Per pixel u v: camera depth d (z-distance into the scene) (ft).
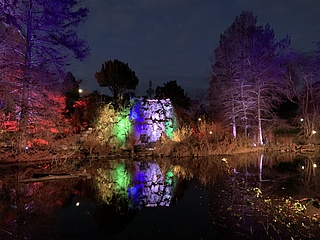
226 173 52.16
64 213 28.96
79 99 95.91
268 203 31.76
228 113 100.12
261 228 24.36
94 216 28.07
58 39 70.33
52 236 23.08
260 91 100.89
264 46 106.11
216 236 22.94
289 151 89.25
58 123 71.77
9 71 62.95
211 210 29.84
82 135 78.54
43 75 67.36
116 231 24.25
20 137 63.93
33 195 35.73
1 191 37.55
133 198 35.04
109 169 56.90
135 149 80.84
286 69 110.11
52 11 67.31
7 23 62.34
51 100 69.31
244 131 104.58
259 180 45.24
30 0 66.69
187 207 31.14
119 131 84.02
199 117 112.78
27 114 64.59
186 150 77.97
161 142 82.33
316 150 90.58
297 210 28.89
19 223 25.98
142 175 50.85
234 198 34.53
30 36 67.15
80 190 38.83
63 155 66.08
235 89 99.14
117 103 93.25
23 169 51.98
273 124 101.60
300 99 113.39
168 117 93.20
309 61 109.70
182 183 43.96
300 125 111.34
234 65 102.12
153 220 26.96
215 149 80.94
